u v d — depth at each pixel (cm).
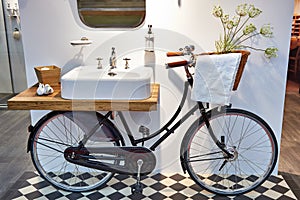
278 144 234
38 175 242
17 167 255
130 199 211
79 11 212
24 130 339
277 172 239
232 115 213
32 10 213
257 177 237
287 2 201
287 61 213
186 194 217
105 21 214
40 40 219
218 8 202
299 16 569
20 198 212
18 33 437
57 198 213
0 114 393
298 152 279
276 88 220
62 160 245
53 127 237
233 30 209
